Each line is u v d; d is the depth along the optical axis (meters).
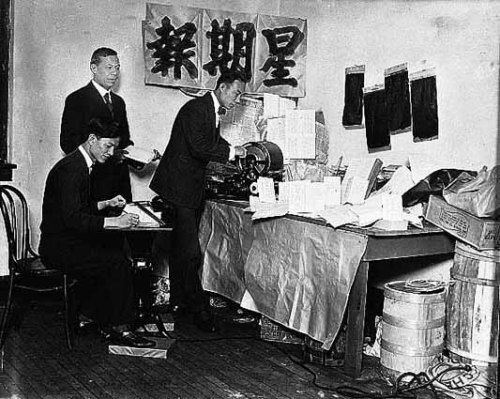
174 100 5.84
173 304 4.88
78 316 4.62
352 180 4.43
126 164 5.34
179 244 4.79
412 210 4.21
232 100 4.75
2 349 4.32
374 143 5.20
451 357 3.94
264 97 5.54
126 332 4.34
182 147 4.73
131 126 5.71
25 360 4.15
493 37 4.27
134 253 4.70
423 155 4.77
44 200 4.33
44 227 4.30
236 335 4.75
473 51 4.39
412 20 4.83
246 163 4.92
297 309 4.22
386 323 3.97
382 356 4.00
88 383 3.83
